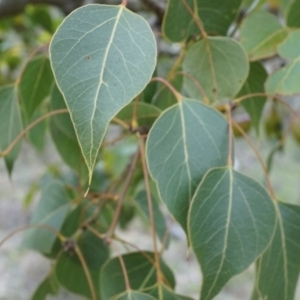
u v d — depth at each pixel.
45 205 0.58
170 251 1.59
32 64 0.55
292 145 1.78
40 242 0.57
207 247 0.41
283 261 0.45
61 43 0.37
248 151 1.70
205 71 0.49
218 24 0.49
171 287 0.50
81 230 0.56
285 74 0.47
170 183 0.42
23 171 1.85
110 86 0.37
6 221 1.64
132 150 0.84
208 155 0.42
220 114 0.43
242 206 0.41
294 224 0.45
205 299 0.41
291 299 0.45
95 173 0.76
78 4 0.66
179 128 0.42
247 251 0.41
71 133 0.55
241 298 1.42
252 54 0.49
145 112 0.48
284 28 0.50
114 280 0.48
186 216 0.42
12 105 0.54
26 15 0.93
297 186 1.86
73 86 0.37
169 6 0.46
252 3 0.55
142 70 0.37
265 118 0.81
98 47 0.37
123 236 1.55
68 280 0.56
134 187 0.65
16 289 1.42
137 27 0.38
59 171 0.88
